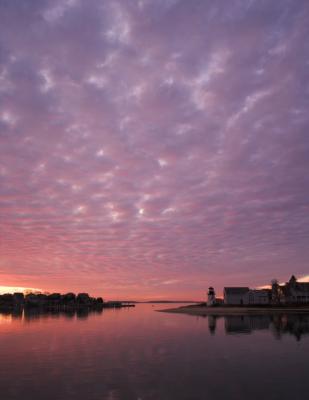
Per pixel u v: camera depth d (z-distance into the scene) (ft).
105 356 107.14
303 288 456.45
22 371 86.07
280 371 84.53
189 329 198.80
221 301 551.59
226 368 88.38
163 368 88.94
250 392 67.26
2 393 67.56
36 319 335.67
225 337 153.58
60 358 103.91
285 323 221.46
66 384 73.77
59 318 355.56
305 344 128.06
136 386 71.92
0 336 166.81
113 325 239.91
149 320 300.20
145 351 116.88
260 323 226.79
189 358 102.68
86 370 86.99
